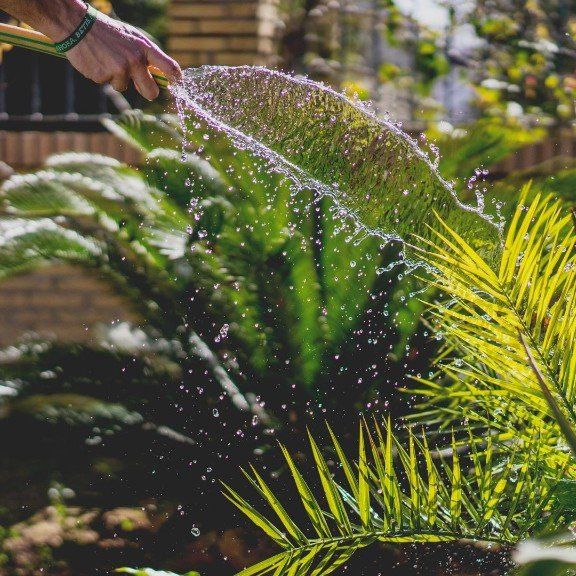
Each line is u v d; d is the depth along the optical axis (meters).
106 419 3.88
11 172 5.93
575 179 3.97
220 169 4.43
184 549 3.72
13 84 8.38
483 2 6.34
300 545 2.18
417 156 2.41
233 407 3.96
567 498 2.09
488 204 3.96
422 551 2.85
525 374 2.15
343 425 3.93
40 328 6.27
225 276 4.25
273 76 2.45
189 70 2.47
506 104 6.05
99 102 8.34
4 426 3.90
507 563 2.64
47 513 4.11
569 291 2.22
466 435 3.31
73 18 2.35
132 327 4.25
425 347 3.94
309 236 4.25
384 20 6.34
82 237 4.24
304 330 4.11
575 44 6.33
